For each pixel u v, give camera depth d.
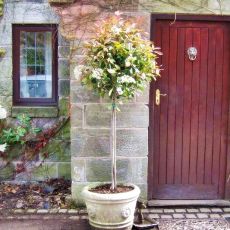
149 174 5.07
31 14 5.51
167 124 5.06
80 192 4.95
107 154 4.89
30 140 5.63
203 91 5.04
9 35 5.52
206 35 4.98
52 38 5.59
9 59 5.55
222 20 4.92
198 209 4.98
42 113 5.59
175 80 5.02
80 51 4.76
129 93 4.21
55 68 5.65
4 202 5.08
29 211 4.85
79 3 4.73
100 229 4.20
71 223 4.54
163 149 5.10
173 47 4.97
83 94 4.82
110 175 4.91
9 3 5.48
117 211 4.13
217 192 5.18
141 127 4.87
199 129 5.09
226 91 5.06
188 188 5.16
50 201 5.11
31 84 5.69
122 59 4.12
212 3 4.83
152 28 4.87
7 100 5.60
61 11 4.75
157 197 5.14
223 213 4.86
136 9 4.75
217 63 5.02
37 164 5.66
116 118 4.84
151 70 4.27
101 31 4.19
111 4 4.74
